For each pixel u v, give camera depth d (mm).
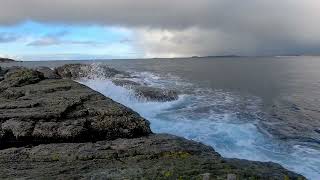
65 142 14000
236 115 23156
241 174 9906
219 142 16594
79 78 37344
